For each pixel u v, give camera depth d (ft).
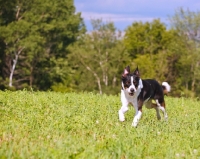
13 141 25.46
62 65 170.71
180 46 162.91
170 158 23.08
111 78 175.32
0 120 32.96
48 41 171.63
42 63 168.14
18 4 159.53
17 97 46.60
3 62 160.35
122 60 169.07
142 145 25.59
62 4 177.58
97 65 171.53
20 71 163.73
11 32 146.92
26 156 21.52
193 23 162.61
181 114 44.47
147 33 173.27
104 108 42.80
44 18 162.61
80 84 170.71
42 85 168.76
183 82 170.91
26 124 30.86
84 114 36.96
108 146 24.57
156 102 38.40
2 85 138.72
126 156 22.79
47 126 30.89
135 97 34.47
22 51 161.99
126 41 174.91
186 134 30.04
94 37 169.89
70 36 179.83
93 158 21.54
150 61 162.50
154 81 38.11
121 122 34.47
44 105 41.86
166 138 29.01
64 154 21.91
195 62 161.99
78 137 27.86
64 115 35.27
